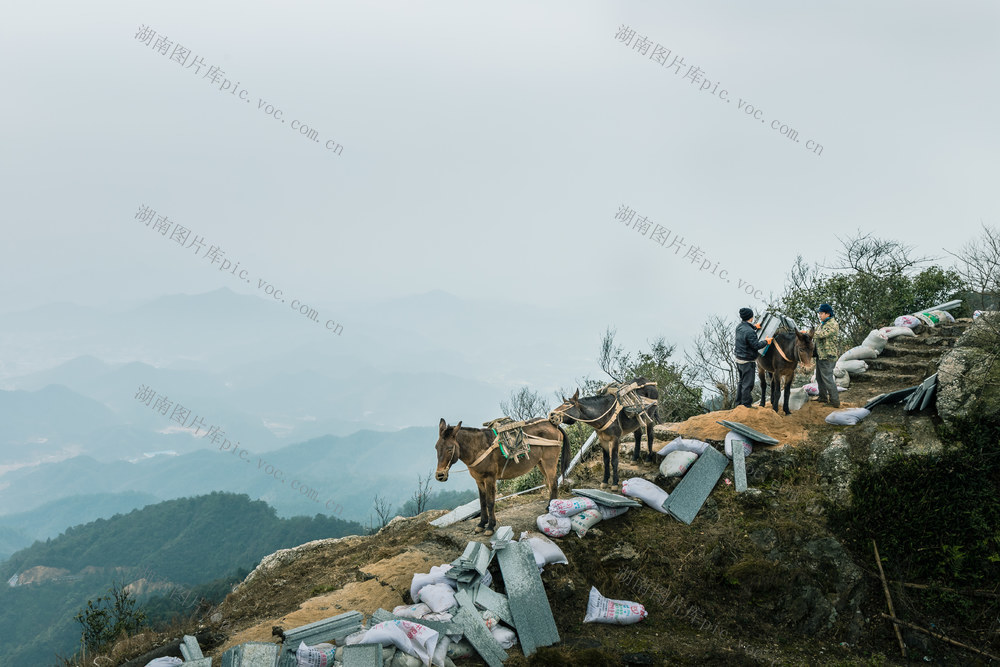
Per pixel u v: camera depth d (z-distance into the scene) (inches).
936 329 700.7
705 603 424.5
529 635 366.6
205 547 5880.9
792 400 581.3
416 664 321.1
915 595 444.1
